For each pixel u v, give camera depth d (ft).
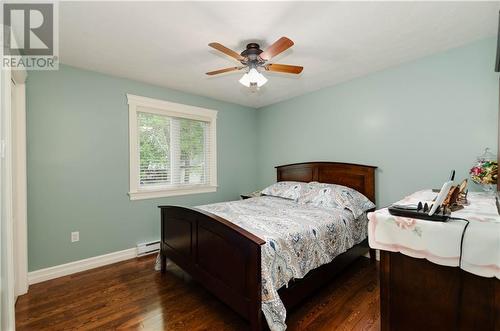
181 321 5.84
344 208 8.54
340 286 7.43
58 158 8.26
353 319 5.83
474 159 7.27
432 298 3.66
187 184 11.91
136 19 5.79
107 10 5.44
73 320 5.87
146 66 8.61
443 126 7.86
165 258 8.46
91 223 8.96
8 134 4.90
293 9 5.48
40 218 7.91
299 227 6.44
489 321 3.20
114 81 9.48
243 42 6.92
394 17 5.84
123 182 9.73
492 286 3.19
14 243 6.92
